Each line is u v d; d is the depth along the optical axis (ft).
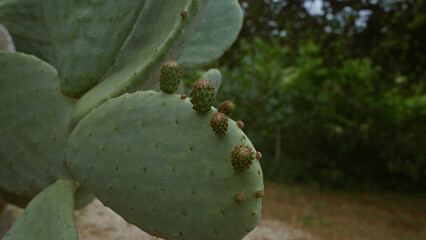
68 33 2.08
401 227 7.54
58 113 2.09
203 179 1.44
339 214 8.13
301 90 10.52
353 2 9.11
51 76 2.15
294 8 9.31
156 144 1.55
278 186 9.96
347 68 10.86
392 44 9.14
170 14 1.95
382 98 11.10
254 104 10.01
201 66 2.83
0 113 2.19
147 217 1.62
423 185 10.48
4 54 2.18
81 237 6.03
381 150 10.75
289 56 10.39
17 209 6.43
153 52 1.85
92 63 2.08
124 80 1.84
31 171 2.16
